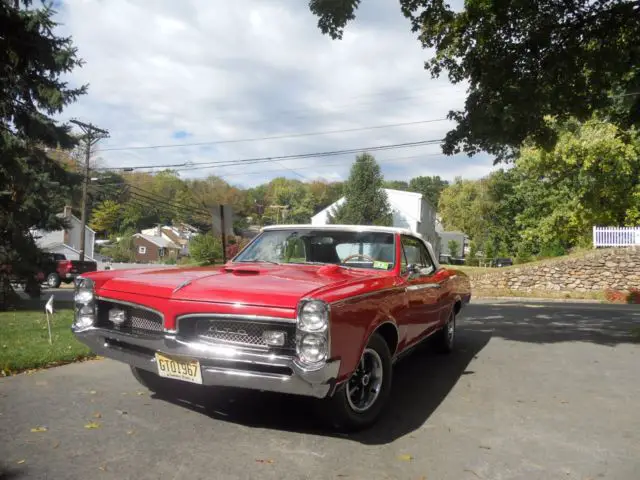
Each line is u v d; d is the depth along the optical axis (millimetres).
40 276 15766
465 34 9547
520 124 8812
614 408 4762
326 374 3320
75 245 56156
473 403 4859
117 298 4141
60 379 5383
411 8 9859
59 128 16297
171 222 101750
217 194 66500
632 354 7488
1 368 5629
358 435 3920
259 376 3486
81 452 3449
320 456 3488
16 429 3850
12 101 14977
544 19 8719
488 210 65812
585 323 11242
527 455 3617
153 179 95750
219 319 3689
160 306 3857
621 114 10805
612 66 8883
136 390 4961
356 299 3721
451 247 71562
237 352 3529
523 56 8914
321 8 9281
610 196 27281
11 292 13742
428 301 5496
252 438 3771
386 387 4184
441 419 4363
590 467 3432
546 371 6254
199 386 5086
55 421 4047
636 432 4121
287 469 3264
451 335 7246
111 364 6121
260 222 92188
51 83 15227
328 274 4375
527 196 40156
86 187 36031
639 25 8906
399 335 4570
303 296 3529
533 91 8492
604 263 24219
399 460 3467
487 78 8953
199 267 5145
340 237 5281
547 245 33281
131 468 3221
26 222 15172
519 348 7801
